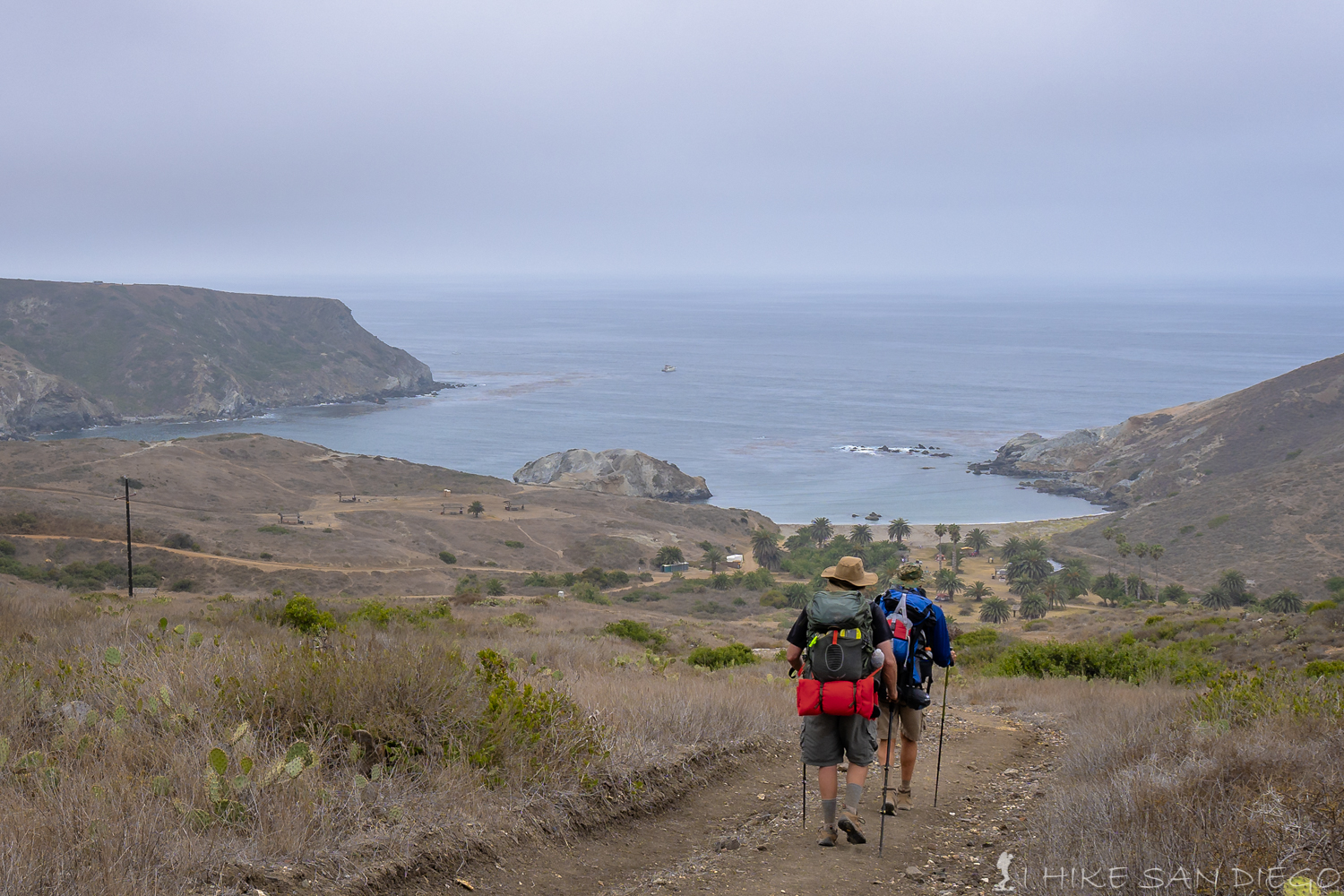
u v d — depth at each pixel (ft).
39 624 35.63
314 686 18.67
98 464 433.07
